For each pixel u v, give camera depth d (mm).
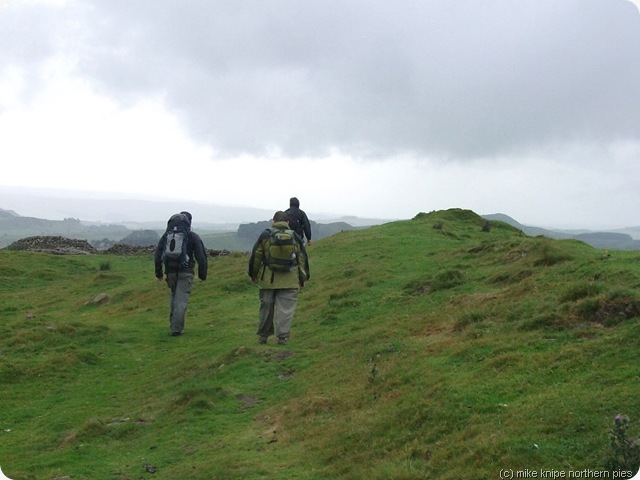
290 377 10695
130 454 8297
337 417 8195
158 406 10141
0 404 11305
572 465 5348
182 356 13453
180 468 7512
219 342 14055
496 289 12969
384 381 8758
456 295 13180
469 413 6875
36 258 34500
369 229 29359
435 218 30828
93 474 7652
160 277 16016
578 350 7781
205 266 16109
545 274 12062
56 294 25391
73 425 9789
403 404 7691
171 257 15570
